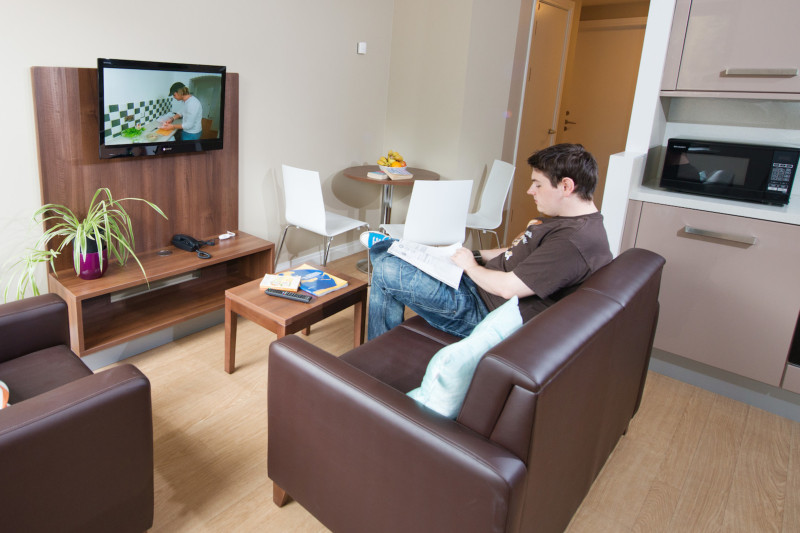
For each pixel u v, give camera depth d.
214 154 2.92
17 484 1.17
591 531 1.71
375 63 3.95
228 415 2.17
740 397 2.51
